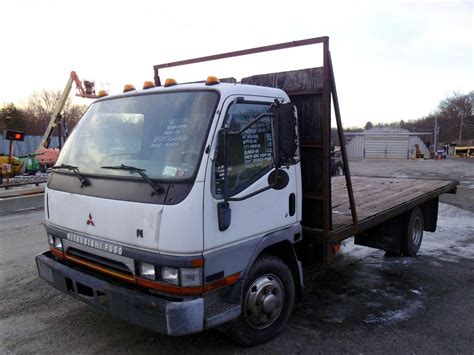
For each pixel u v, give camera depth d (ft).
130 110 12.05
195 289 9.75
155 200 9.80
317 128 13.37
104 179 11.10
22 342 12.58
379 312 14.73
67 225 11.96
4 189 48.03
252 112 11.34
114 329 13.37
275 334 12.64
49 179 12.98
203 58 16.26
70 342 12.57
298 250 14.74
